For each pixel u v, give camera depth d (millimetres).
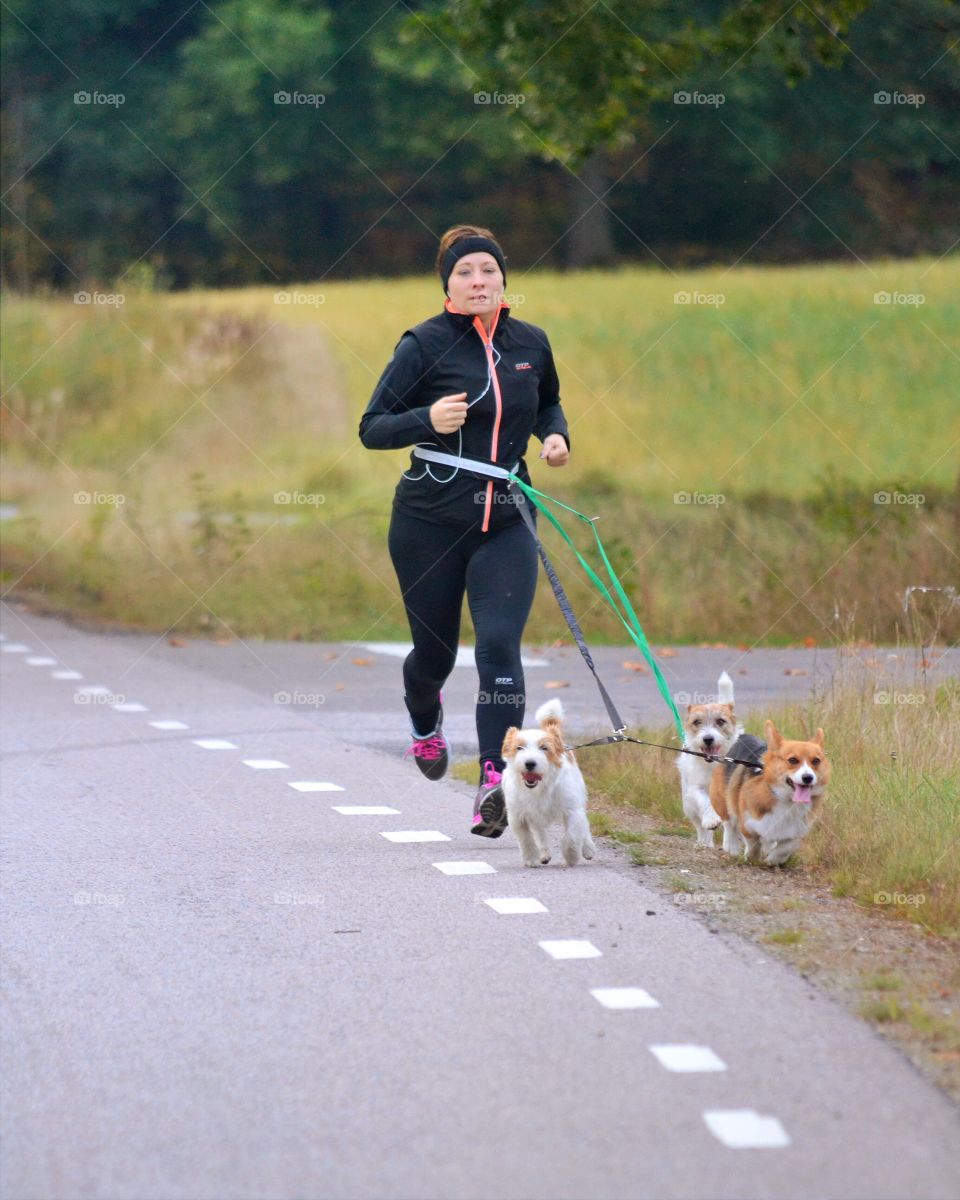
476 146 51062
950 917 6531
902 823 7684
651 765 10008
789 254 50531
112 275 49750
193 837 8492
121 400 30859
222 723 12805
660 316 35281
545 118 18688
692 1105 4508
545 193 52969
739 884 7367
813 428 27953
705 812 8211
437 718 8523
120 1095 4688
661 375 31250
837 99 46438
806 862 7766
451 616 7930
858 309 34531
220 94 49062
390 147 49750
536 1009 5418
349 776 10461
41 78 51094
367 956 6117
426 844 8320
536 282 41688
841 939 6312
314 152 49781
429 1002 5516
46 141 50188
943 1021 5191
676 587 19359
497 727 7738
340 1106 4566
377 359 34469
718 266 49719
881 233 49812
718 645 18016
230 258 51625
